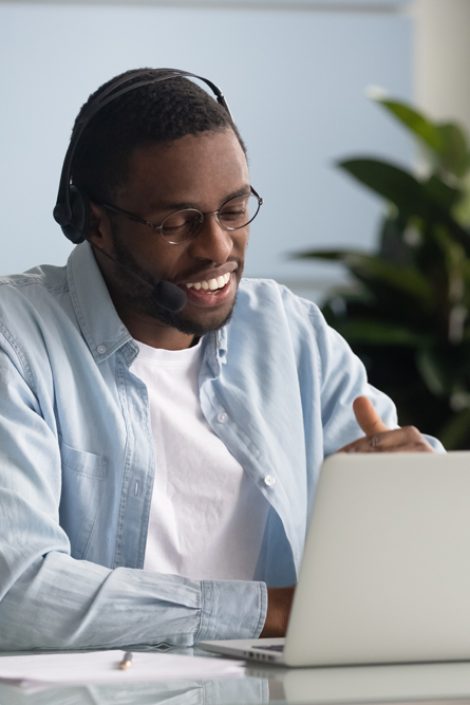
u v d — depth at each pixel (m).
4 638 1.63
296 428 2.05
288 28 4.85
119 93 1.90
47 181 4.65
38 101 4.66
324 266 4.88
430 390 4.41
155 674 1.35
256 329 2.12
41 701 1.21
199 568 1.93
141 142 1.86
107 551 1.88
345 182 4.89
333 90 4.89
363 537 1.39
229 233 1.88
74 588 1.62
